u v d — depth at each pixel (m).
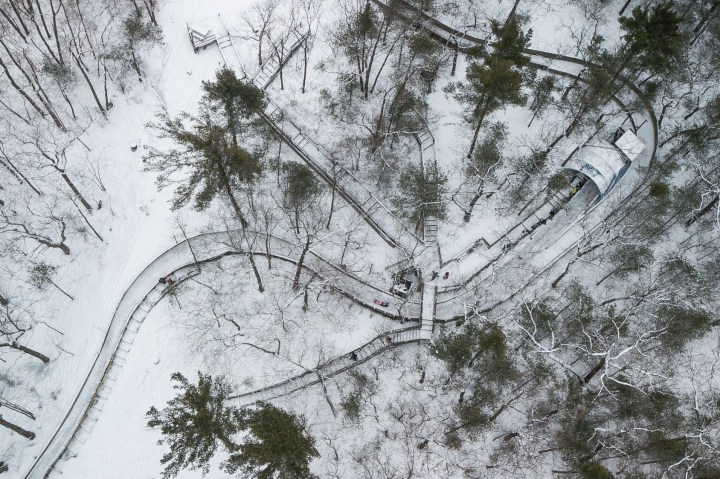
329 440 52.69
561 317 57.06
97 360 55.62
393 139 62.44
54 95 62.28
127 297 57.50
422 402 54.41
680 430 52.44
